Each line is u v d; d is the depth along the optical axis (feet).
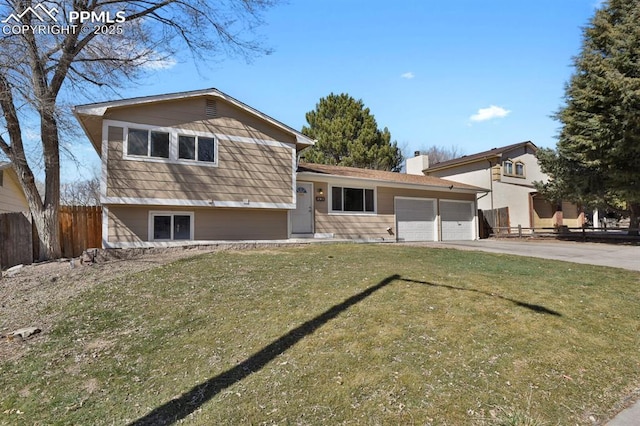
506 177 75.61
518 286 21.53
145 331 15.72
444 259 31.14
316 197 48.14
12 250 33.50
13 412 10.64
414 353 13.15
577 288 21.88
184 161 36.94
